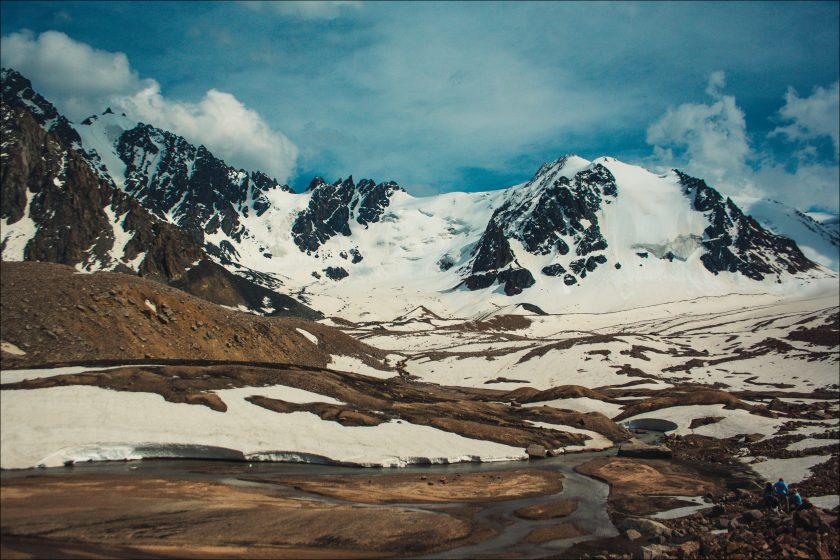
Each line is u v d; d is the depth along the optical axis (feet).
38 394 214.28
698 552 129.70
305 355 434.30
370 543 135.33
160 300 364.58
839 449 238.07
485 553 133.18
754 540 134.21
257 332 412.36
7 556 107.45
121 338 317.63
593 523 161.07
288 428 232.94
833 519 146.92
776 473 215.31
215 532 132.57
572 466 242.37
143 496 153.48
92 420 205.26
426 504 173.06
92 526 128.98
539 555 132.46
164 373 257.34
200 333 366.02
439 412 294.25
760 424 306.35
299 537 134.82
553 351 558.15
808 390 430.61
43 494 147.13
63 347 293.02
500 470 228.22
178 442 207.31
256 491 169.89
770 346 576.61
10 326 293.64
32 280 327.06
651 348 570.46
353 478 197.67
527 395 405.80
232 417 230.48
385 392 314.35
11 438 185.78
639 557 127.24
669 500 187.62
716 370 506.48
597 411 364.17
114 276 362.12
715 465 241.76
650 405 362.12
